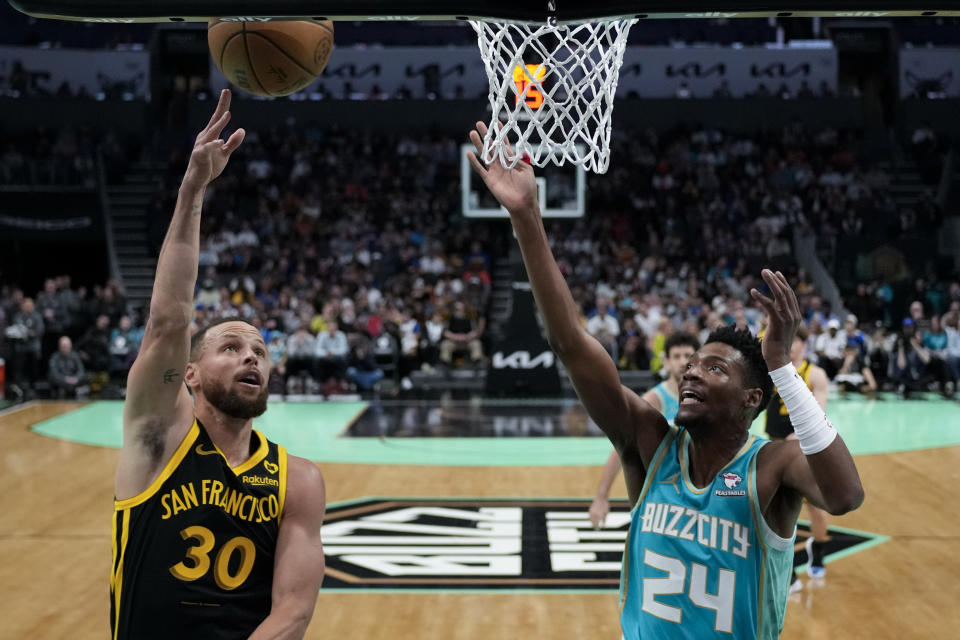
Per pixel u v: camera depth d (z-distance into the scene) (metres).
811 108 22.89
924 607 5.31
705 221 20.41
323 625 5.01
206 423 2.55
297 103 23.00
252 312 15.55
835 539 6.70
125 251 20.70
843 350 15.42
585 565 6.00
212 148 2.34
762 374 2.53
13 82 22.56
